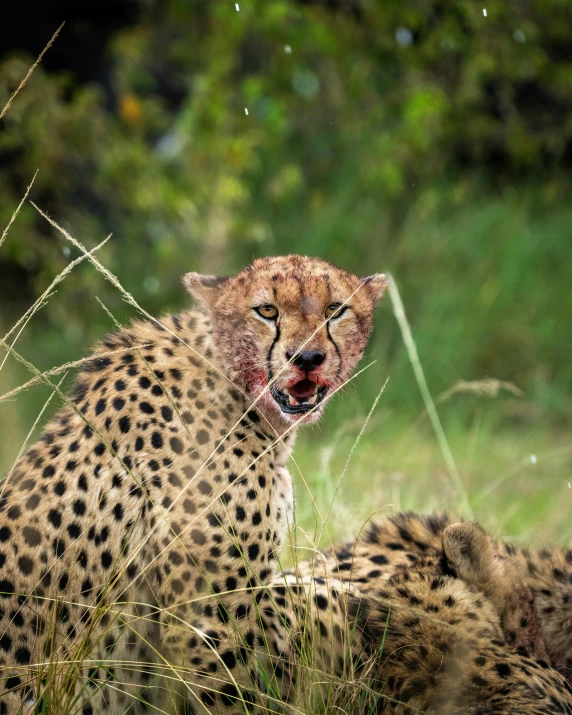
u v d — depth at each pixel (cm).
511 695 650
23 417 1672
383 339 1859
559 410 1811
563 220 2173
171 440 708
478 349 1880
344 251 2081
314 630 698
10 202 2055
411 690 671
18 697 663
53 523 689
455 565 742
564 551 825
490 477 1424
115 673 690
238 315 744
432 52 2125
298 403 746
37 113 1998
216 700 675
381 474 1223
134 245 2178
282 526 754
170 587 685
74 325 2027
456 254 2059
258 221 2100
